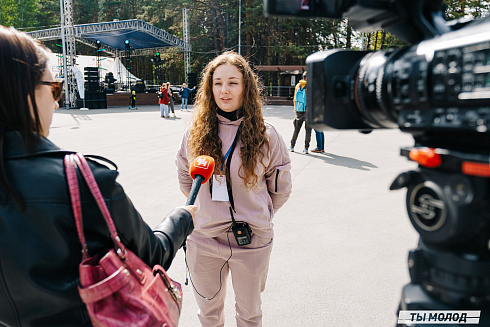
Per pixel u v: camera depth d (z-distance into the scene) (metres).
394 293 3.06
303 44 35.34
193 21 36.19
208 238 2.13
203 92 2.09
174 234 1.41
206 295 2.25
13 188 0.98
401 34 0.95
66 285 1.04
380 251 3.77
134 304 1.03
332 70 0.92
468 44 0.69
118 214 1.10
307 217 4.66
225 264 2.24
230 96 2.00
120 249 1.06
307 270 3.42
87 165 1.06
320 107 0.93
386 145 9.62
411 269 0.90
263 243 2.15
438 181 0.78
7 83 1.00
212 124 2.06
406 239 4.03
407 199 0.86
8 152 1.02
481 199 0.71
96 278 1.03
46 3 48.97
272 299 3.00
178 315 1.21
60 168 1.06
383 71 0.85
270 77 36.12
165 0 37.34
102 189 1.07
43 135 1.13
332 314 2.81
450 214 0.75
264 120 2.14
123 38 29.48
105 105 24.34
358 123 0.98
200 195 2.09
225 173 2.04
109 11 46.97
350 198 5.38
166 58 39.16
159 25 42.47
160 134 11.79
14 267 0.99
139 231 1.17
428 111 0.77
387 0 0.90
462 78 0.70
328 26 33.28
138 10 47.06
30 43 1.07
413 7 0.88
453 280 0.80
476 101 0.68
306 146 8.62
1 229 0.98
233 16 33.09
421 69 0.76
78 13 48.34
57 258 1.02
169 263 1.38
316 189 5.82
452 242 0.77
